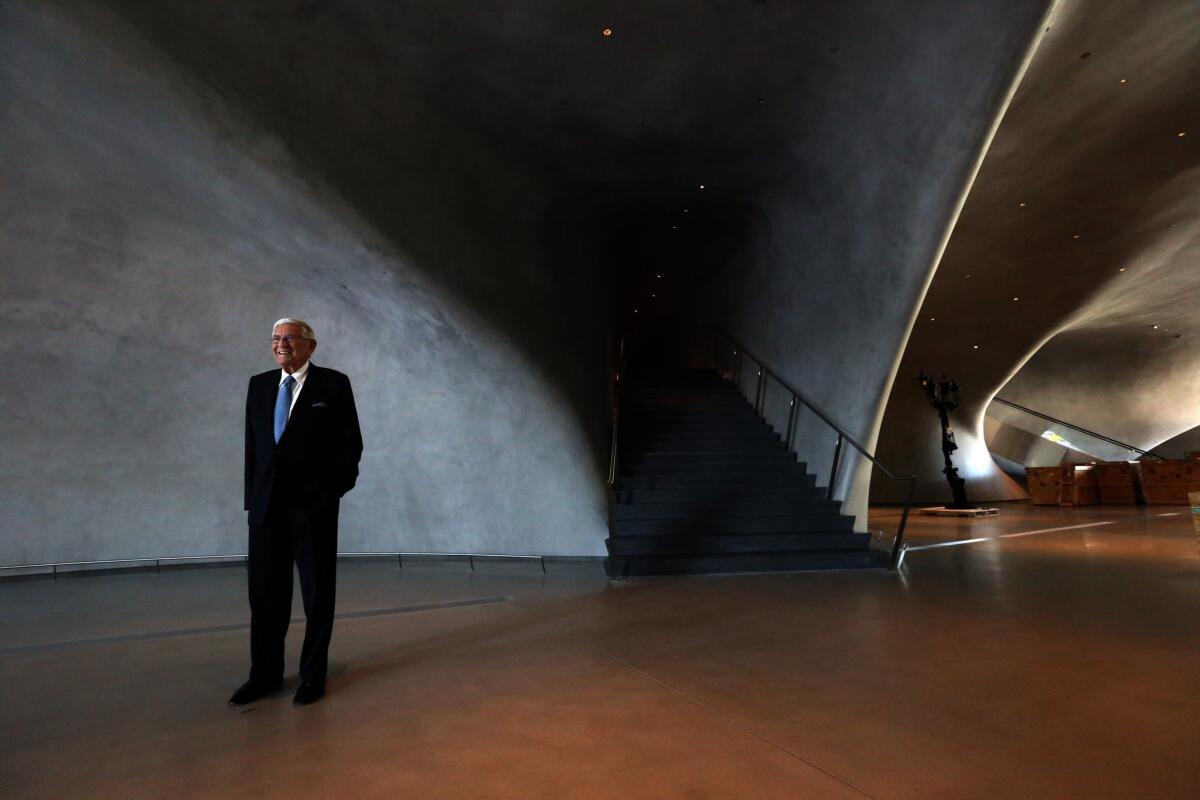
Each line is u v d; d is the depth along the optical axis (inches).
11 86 178.9
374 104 220.4
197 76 177.9
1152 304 641.6
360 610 191.6
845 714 102.4
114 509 270.4
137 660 140.1
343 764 86.4
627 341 635.5
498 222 282.7
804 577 246.2
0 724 102.7
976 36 208.5
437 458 290.2
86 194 213.9
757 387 415.2
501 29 214.5
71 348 247.3
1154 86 311.4
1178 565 253.0
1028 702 107.0
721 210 378.3
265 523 115.0
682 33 221.8
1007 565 262.5
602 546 291.3
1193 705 104.8
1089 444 906.1
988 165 376.8
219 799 77.2
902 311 282.0
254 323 265.0
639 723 99.6
